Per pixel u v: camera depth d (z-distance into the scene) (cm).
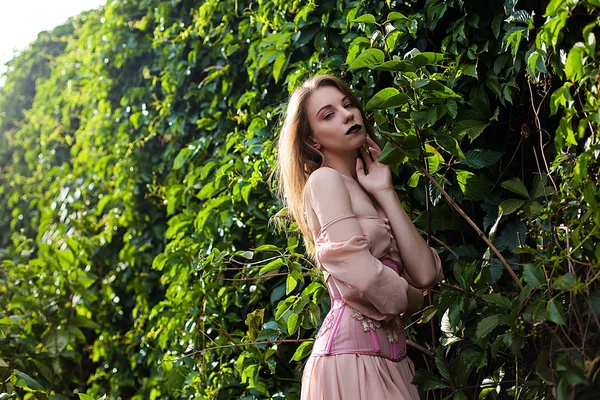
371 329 185
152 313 348
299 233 243
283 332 246
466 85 232
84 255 415
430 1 232
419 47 242
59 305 382
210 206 300
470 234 237
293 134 205
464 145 235
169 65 377
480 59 230
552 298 161
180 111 380
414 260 194
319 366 187
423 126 222
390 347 190
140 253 409
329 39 271
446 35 241
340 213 186
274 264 230
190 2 379
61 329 365
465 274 194
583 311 168
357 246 180
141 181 408
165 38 379
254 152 284
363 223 192
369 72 249
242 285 286
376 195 201
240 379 286
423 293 212
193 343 287
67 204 465
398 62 197
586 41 156
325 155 204
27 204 548
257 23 307
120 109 429
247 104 324
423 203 237
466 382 215
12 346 336
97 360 425
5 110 593
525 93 226
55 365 349
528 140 227
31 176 559
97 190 448
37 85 555
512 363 203
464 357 200
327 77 205
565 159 188
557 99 167
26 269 399
